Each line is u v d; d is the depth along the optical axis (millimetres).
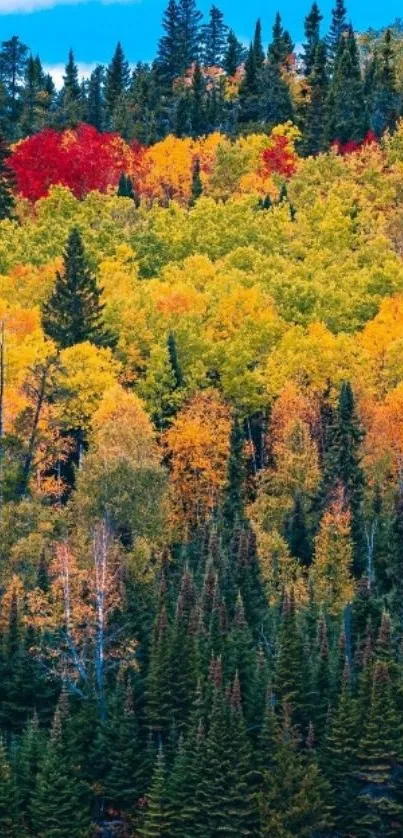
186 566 99562
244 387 150000
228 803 83812
